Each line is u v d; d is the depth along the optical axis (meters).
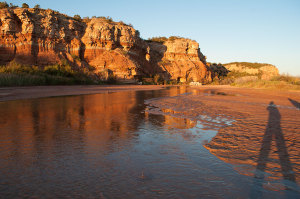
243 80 61.19
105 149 4.11
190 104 12.40
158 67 84.81
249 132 5.59
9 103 12.11
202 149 4.18
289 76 39.69
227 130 5.83
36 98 15.44
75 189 2.51
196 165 3.34
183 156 3.76
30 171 3.02
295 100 15.30
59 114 8.40
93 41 61.19
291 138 4.98
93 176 2.88
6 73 31.47
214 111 9.59
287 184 2.71
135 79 65.06
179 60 92.69
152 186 2.62
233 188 2.60
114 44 65.62
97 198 2.30
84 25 62.22
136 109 10.18
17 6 52.91
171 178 2.86
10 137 4.89
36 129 5.75
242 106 11.50
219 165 3.35
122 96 18.38
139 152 3.96
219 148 4.22
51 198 2.30
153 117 8.00
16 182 2.68
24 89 23.20
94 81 51.09
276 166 3.31
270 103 13.16
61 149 4.07
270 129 5.94
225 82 90.81
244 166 3.31
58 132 5.46
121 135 5.26
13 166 3.20
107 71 57.31
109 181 2.74
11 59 45.25
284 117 8.01
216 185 2.67
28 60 46.41
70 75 46.06
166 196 2.37
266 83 39.12
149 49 82.25
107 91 26.11
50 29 51.56
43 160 3.46
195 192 2.48
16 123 6.55
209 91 29.02
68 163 3.35
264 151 4.03
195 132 5.66
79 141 4.65
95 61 60.25
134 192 2.46
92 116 8.03
